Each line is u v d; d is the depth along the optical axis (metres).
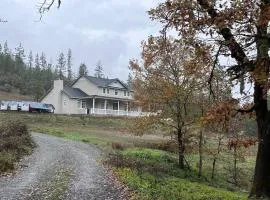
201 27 12.46
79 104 83.00
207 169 33.75
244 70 12.77
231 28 12.13
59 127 56.00
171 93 26.95
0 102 77.44
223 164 37.28
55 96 83.69
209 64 13.04
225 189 26.81
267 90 12.48
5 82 136.12
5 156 23.39
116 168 23.50
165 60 26.75
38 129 49.09
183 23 12.73
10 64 151.00
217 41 12.59
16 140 29.53
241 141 15.08
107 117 68.31
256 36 12.06
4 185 17.02
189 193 18.77
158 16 13.39
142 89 28.42
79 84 86.75
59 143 36.78
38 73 150.25
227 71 13.23
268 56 12.37
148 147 39.41
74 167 23.14
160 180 21.44
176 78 27.22
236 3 11.68
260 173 14.84
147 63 26.88
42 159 25.83
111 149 35.31
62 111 82.94
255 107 14.25
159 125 29.09
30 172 20.67
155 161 29.83
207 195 19.02
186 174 27.80
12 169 20.94
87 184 18.09
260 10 11.57
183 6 12.72
